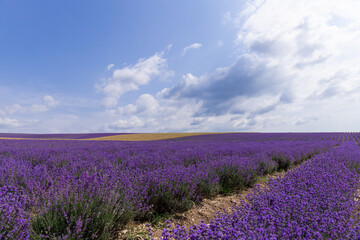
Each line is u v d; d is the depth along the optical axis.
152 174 3.99
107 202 2.78
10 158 5.71
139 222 3.11
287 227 2.10
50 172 4.12
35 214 2.42
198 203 4.00
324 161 6.90
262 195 3.16
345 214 2.65
